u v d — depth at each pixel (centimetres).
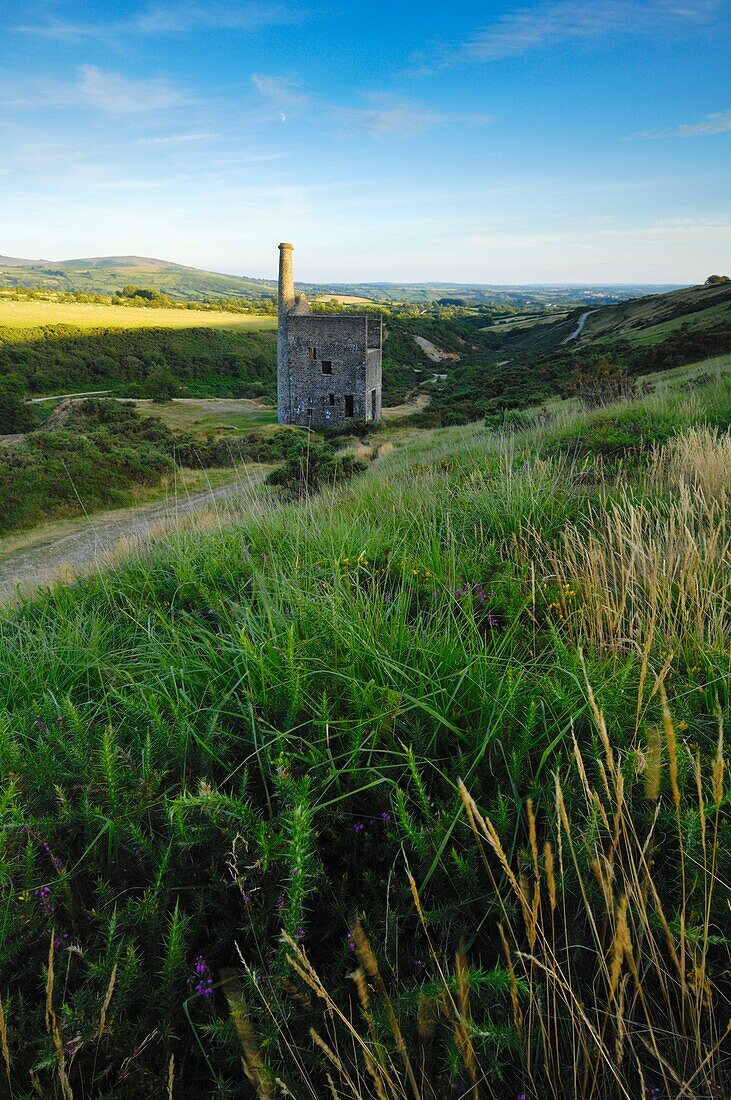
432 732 217
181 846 173
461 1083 133
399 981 151
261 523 568
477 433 2022
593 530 405
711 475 439
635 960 145
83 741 221
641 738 185
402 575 368
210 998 148
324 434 4191
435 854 172
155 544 597
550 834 163
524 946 154
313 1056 137
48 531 1958
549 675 232
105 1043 138
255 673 246
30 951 162
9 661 333
